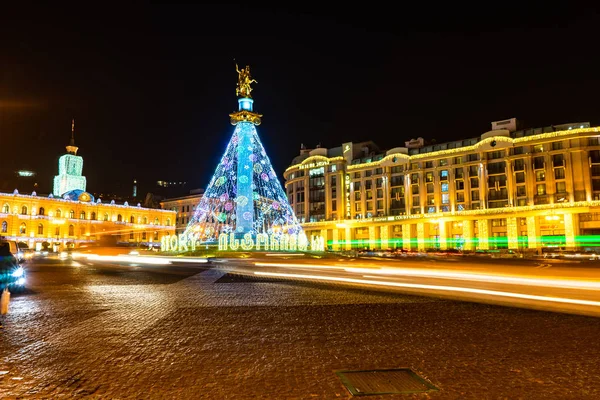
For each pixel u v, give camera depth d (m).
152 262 39.09
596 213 60.00
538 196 64.56
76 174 106.12
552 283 15.92
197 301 12.27
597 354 6.34
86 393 4.86
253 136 47.69
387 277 19.33
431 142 80.38
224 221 56.16
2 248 14.88
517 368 5.67
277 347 6.91
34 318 9.57
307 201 90.12
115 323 8.96
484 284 15.93
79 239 92.69
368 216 81.44
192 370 5.70
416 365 5.86
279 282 17.91
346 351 6.63
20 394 4.85
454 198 71.88
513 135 68.12
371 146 90.06
